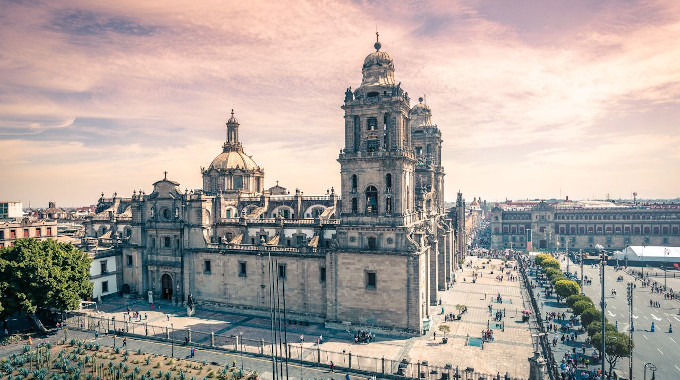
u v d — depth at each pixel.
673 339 72.69
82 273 71.44
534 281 114.06
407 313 65.44
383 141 66.81
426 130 114.12
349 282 68.81
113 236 96.75
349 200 68.94
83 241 91.69
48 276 65.12
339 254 69.38
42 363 56.12
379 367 54.88
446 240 101.88
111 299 89.56
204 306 83.25
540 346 61.59
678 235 175.00
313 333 67.75
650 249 150.62
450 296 92.81
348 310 69.12
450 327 70.94
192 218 84.88
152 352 60.81
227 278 81.25
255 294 78.75
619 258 152.12
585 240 187.38
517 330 69.62
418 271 64.44
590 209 187.88
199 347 62.44
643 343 70.75
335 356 58.44
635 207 191.38
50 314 73.69
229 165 108.06
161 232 88.06
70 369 53.34
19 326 71.38
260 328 70.75
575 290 88.31
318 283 73.56
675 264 143.50
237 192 105.19
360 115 68.25
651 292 109.50
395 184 66.06
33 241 68.25
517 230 197.88
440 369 53.12
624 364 61.25
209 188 109.25
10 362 55.06
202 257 83.69
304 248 74.62
